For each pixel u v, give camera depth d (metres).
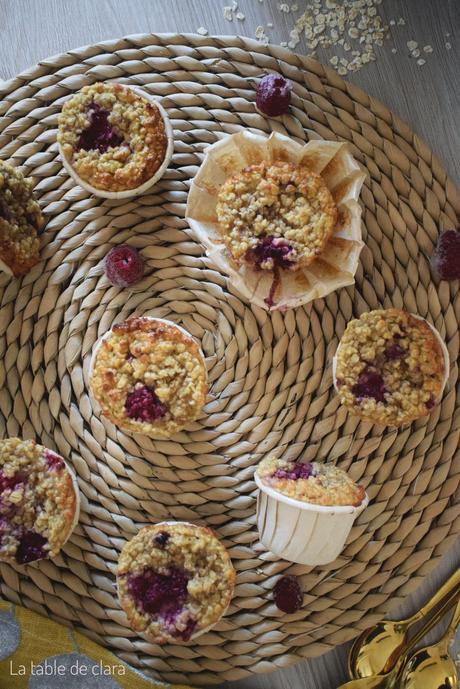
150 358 0.61
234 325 0.65
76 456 0.65
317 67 0.65
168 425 0.61
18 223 0.62
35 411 0.64
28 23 0.68
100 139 0.61
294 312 0.64
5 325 0.64
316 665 0.67
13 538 0.60
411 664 0.66
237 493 0.65
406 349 0.61
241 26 0.68
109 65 0.64
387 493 0.65
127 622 0.64
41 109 0.64
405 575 0.65
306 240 0.61
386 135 0.65
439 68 0.68
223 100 0.64
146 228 0.64
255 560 0.65
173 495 0.65
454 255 0.63
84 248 0.64
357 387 0.62
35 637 0.64
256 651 0.65
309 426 0.65
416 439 0.65
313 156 0.61
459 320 0.65
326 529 0.59
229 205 0.61
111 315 0.64
